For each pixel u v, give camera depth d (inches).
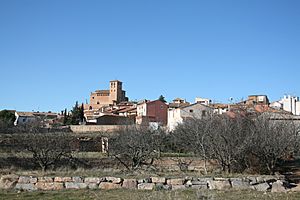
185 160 1513.3
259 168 1211.9
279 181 941.8
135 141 1521.9
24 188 866.1
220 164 1254.3
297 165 1409.9
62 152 1471.5
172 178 905.5
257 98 4033.0
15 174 992.9
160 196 743.7
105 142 1849.2
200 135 1280.8
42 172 1075.3
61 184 877.2
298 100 3622.0
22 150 1576.0
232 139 1187.9
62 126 2859.3
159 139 1806.1
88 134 2204.7
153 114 3742.6
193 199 712.4
